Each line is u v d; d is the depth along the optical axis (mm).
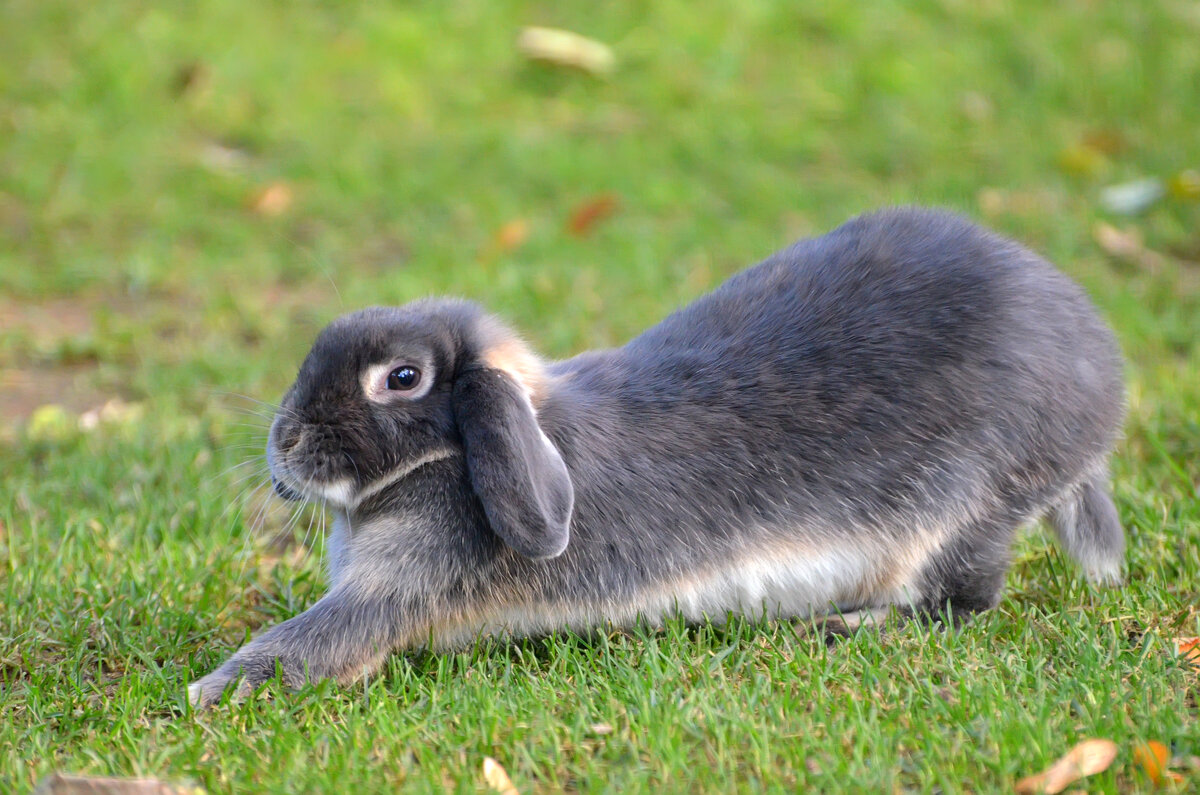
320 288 16312
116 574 9727
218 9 23062
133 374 14070
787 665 8078
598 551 8594
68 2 23094
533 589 8586
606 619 8750
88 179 18781
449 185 18875
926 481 8883
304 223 18078
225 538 10500
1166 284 15406
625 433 8688
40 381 14039
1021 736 7117
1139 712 7414
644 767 7062
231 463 11789
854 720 7328
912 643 8438
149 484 11422
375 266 16906
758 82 21688
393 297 15453
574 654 8508
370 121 20641
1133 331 14055
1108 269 16031
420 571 8461
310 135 20219
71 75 21281
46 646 8836
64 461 11789
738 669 8203
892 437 8844
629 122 20688
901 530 8930
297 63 21906
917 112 20797
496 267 16406
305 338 14727
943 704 7488
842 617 8922
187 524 10680
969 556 9086
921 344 8938
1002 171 19031
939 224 9586
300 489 8320
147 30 22375
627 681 7914
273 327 14914
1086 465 9305
